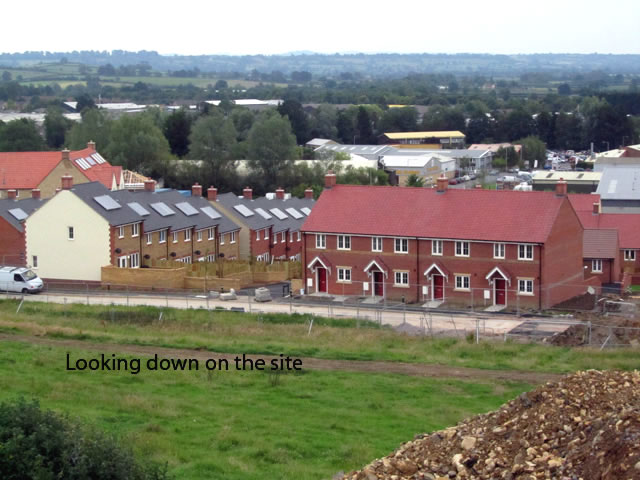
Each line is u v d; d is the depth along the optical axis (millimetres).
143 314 60969
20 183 115688
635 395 24453
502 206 74438
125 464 23766
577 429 22922
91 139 159875
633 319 62438
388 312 67188
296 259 109938
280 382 41938
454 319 64250
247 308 67312
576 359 48531
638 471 19375
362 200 79688
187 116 192750
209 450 31250
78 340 51938
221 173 149625
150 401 37125
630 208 118312
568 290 75188
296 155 156625
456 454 23516
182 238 90125
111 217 80312
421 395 40375
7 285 74250
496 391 41156
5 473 22828
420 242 74562
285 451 31297
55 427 24062
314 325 59344
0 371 41500
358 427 34781
